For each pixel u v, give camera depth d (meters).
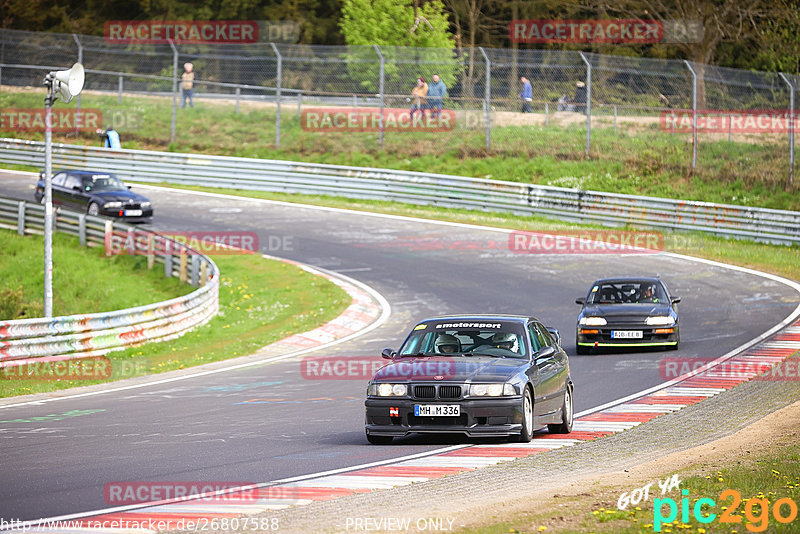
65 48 193.62
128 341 80.44
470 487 32.16
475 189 146.12
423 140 173.75
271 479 34.34
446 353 44.12
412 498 30.39
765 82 185.62
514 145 168.12
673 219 131.62
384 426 41.12
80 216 124.06
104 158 169.62
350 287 105.31
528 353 43.84
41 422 49.44
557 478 33.75
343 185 156.25
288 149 177.12
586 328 74.12
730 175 151.75
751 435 42.09
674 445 41.09
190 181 165.38
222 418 50.50
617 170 157.38
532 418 41.97
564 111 181.00
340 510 28.70
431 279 108.25
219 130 188.12
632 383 60.94
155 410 53.50
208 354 78.75
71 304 105.81
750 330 81.06
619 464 36.62
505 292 101.62
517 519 26.70
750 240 127.31
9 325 71.62
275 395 59.25
